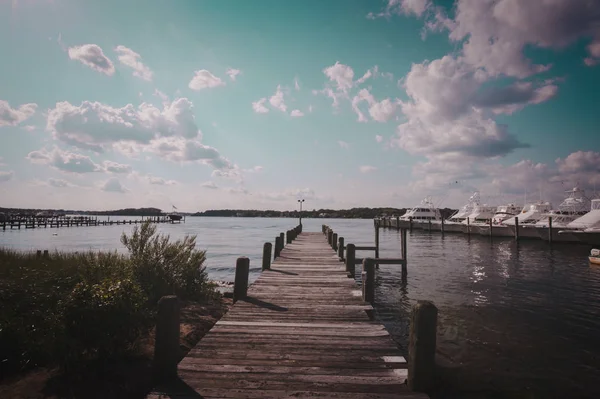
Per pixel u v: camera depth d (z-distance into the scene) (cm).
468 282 1745
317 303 757
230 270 2141
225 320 635
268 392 379
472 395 616
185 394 372
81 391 437
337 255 1570
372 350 501
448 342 873
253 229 8562
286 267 1236
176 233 6581
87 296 485
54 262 977
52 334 452
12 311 473
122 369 494
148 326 592
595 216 3869
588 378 686
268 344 519
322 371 432
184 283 938
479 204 6544
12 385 435
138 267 850
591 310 1198
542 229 4162
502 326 1009
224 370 430
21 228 7144
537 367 732
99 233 6016
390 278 1853
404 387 396
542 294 1466
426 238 5250
